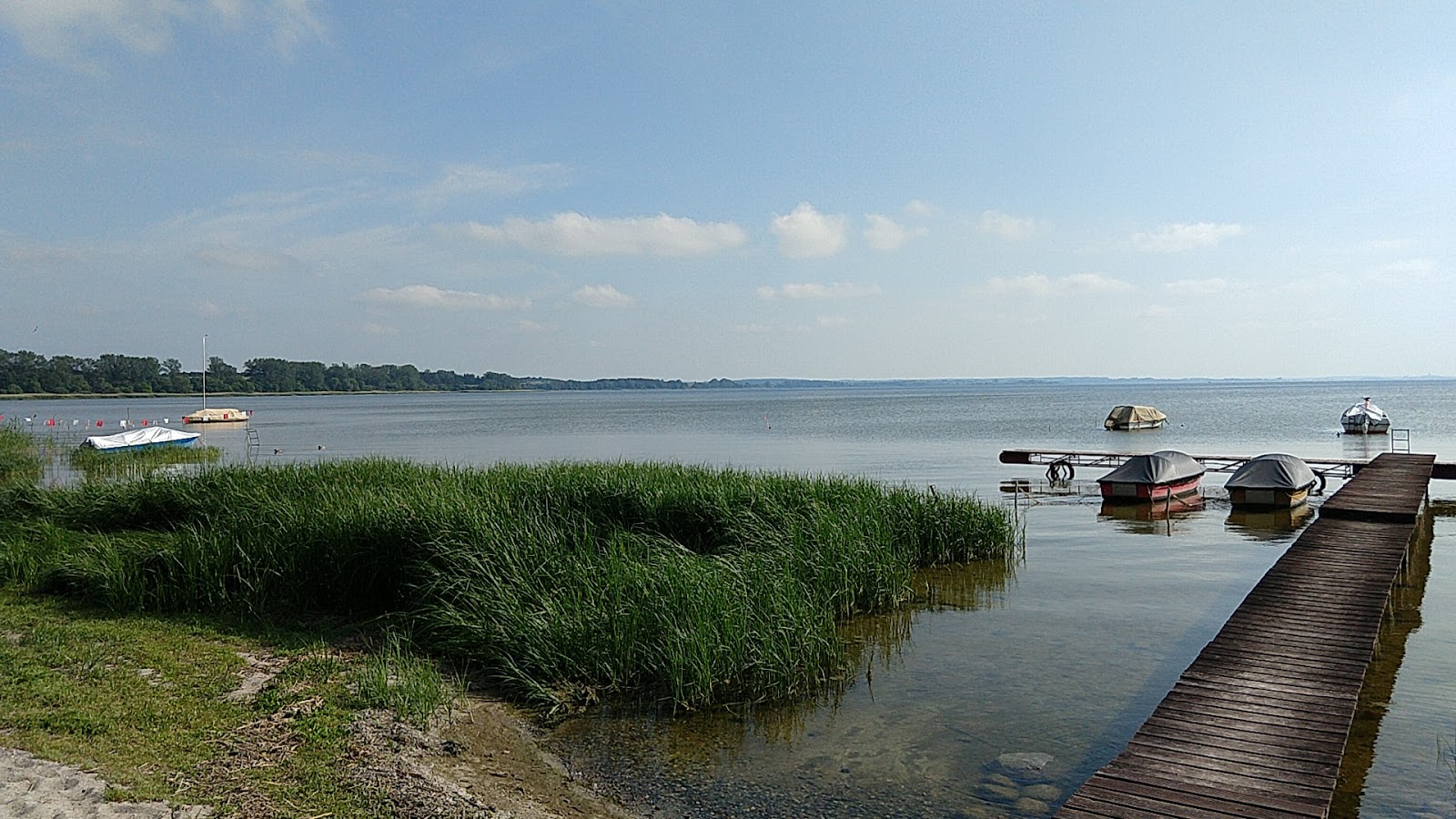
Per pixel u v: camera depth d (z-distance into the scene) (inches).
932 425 3075.8
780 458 1748.3
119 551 548.7
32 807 245.1
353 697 367.6
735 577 479.8
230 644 434.6
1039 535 851.4
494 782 310.0
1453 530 888.9
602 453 1915.6
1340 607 461.7
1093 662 455.8
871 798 305.6
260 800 271.0
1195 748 300.7
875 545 582.6
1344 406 4493.1
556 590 463.5
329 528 524.1
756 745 349.7
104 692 354.0
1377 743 350.0
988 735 360.5
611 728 365.4
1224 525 914.7
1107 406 5022.1
